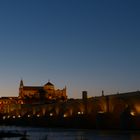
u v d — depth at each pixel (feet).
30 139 294.25
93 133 378.73
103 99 473.26
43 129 514.27
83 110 525.75
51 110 651.25
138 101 406.21
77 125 535.19
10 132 371.15
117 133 366.22
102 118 465.47
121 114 425.28
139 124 403.13
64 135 356.18
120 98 436.35
